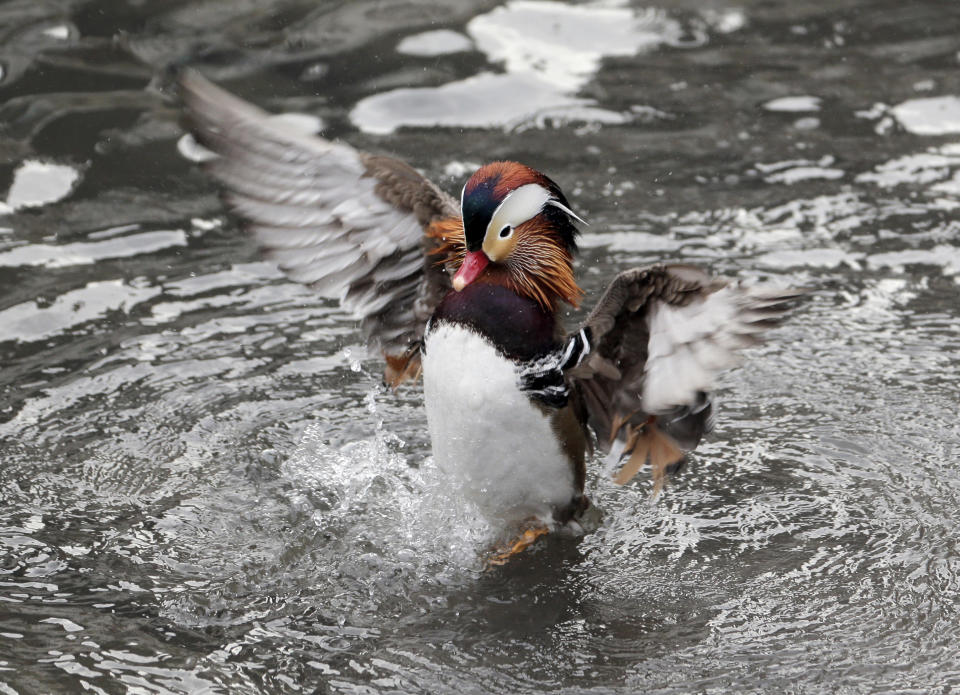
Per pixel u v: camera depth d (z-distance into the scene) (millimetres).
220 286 13430
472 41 18109
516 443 9164
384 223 9875
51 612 8914
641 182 15234
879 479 10484
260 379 11961
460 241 9633
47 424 11172
